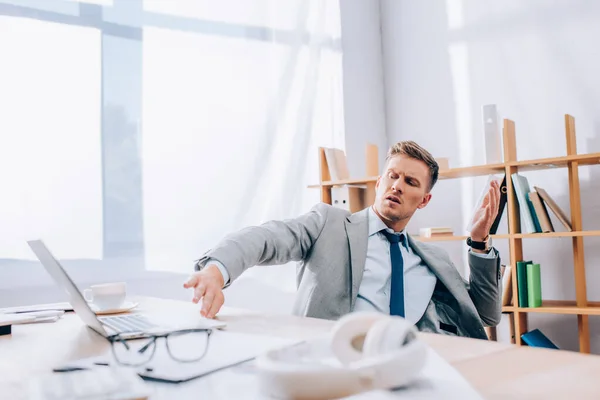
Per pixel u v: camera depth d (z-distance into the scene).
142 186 2.64
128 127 2.61
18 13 2.33
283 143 3.17
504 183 2.64
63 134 2.42
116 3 2.61
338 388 0.54
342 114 3.49
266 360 0.59
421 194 1.80
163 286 2.67
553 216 2.86
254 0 3.10
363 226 1.76
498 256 1.77
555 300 2.85
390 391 0.55
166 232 2.70
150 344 0.85
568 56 2.93
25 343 0.94
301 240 1.69
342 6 3.59
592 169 2.79
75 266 2.42
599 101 2.81
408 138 3.65
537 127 3.02
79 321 1.18
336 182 2.96
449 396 0.53
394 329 0.60
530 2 3.07
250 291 3.01
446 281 1.73
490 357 0.72
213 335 0.91
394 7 3.74
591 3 2.85
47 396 0.54
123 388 0.56
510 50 3.15
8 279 2.24
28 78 2.34
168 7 2.78
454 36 3.41
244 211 2.98
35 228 2.32
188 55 2.83
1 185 2.25
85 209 2.46
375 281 1.73
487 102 3.25
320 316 1.64
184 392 0.59
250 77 3.06
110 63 2.57
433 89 3.52
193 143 2.82
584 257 2.81
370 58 3.73
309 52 3.34
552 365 0.67
